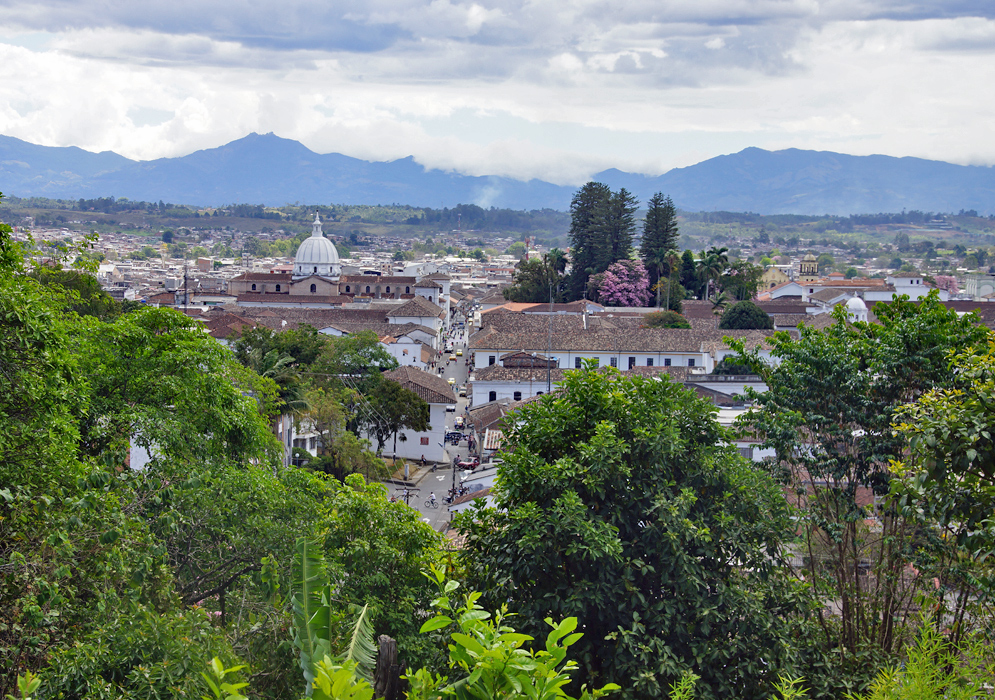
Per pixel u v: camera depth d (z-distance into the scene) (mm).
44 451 18234
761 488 19141
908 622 21000
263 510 21766
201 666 14008
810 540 23609
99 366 27438
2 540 15367
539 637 16656
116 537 14977
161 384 28172
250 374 47031
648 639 16344
